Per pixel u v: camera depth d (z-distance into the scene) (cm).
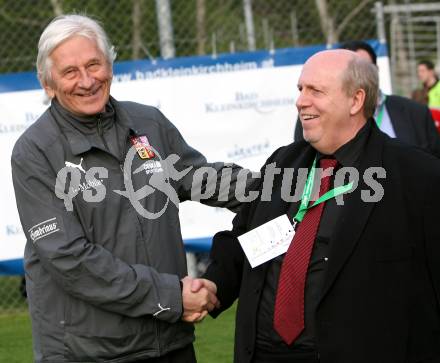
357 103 337
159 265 353
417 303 324
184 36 846
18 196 347
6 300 795
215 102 736
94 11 827
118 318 345
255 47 902
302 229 342
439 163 332
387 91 776
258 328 349
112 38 822
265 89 742
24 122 712
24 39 814
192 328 371
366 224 325
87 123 348
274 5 919
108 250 344
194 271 746
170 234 361
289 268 339
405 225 323
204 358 613
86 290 338
